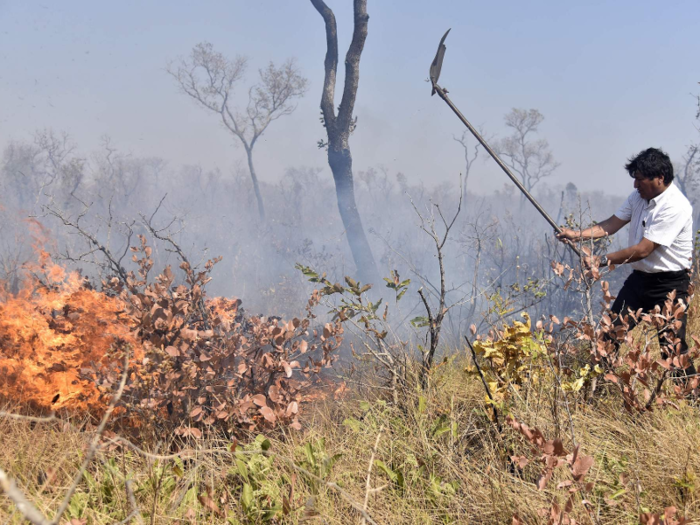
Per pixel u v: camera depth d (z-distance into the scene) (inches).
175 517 85.2
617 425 112.7
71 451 102.0
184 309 129.0
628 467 98.4
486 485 97.1
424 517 90.7
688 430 106.4
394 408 123.0
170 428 116.3
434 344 131.8
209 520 89.4
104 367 115.6
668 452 98.9
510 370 119.6
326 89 298.2
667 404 114.3
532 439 82.8
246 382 128.2
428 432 113.8
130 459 104.0
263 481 96.9
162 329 123.2
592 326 124.9
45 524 35.1
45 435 103.9
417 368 133.8
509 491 93.1
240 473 95.5
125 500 89.4
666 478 94.2
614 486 94.4
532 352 117.3
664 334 122.6
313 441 112.7
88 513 85.4
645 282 141.5
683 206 134.9
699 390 122.1
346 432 117.4
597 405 124.3
